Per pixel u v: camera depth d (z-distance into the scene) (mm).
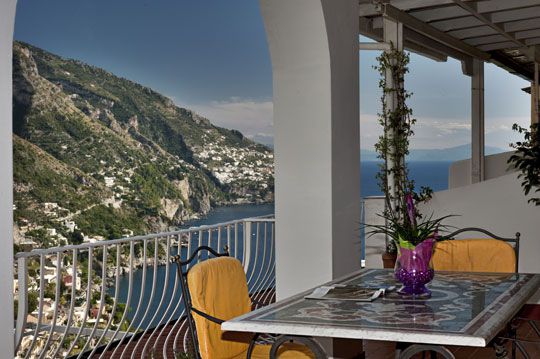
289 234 5121
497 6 7793
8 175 2752
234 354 3344
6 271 2746
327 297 3166
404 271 3195
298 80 5043
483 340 2359
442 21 8750
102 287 4199
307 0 4840
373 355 5340
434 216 7414
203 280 3250
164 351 5059
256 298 6371
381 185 7727
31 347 3797
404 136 7758
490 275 3824
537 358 5102
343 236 5172
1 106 2727
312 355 3311
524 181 6898
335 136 5035
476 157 10977
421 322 2609
